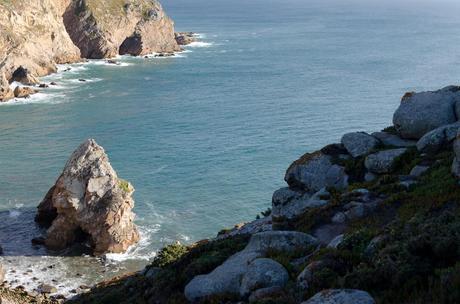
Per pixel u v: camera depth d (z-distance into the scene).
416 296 13.33
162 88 136.50
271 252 20.23
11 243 60.62
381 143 32.34
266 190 72.81
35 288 51.34
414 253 15.55
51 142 90.62
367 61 180.25
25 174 76.81
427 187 24.12
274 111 112.19
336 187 30.84
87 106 115.88
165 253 36.41
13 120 103.19
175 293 21.12
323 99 123.00
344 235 20.20
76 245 61.47
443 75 152.50
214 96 127.44
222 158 83.81
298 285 16.12
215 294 18.52
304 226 24.94
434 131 29.06
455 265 13.80
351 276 15.14
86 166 61.66
